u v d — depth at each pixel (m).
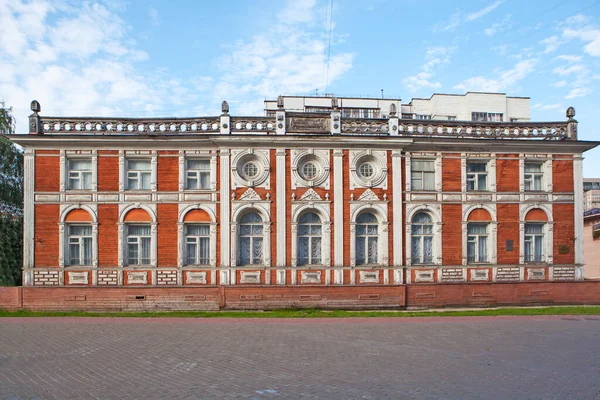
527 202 25.02
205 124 23.62
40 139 22.64
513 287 24.45
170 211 23.31
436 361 12.09
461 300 23.98
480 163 25.33
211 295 22.92
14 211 30.39
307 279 23.28
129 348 13.82
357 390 9.43
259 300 22.89
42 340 15.16
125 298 22.69
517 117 47.75
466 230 24.62
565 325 18.39
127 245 23.31
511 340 15.20
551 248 25.00
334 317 20.33
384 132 24.31
